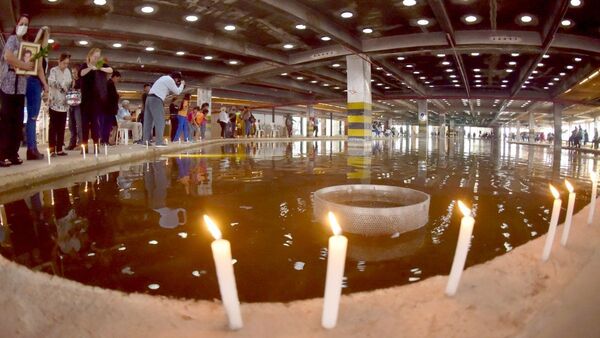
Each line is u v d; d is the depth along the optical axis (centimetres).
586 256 138
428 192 367
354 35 1220
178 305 109
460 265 103
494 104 3306
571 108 2970
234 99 2758
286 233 206
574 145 2519
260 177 455
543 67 1622
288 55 1516
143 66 1622
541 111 3556
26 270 139
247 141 1984
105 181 391
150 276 143
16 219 227
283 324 91
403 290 113
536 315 93
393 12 1002
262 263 160
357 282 139
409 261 164
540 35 1093
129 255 167
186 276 144
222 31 1204
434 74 1892
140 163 609
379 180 453
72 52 1370
